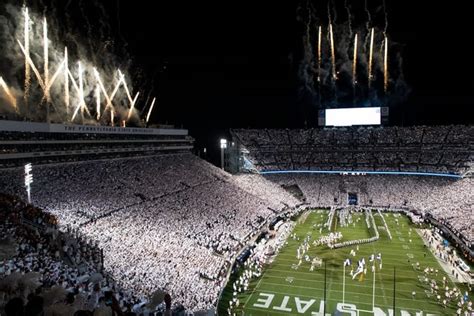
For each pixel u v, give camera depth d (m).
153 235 35.16
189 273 30.61
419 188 71.00
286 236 51.12
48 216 26.86
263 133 90.75
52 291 8.58
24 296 9.56
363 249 45.56
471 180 65.88
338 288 33.97
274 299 31.59
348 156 81.94
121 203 40.31
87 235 29.38
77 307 8.68
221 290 31.77
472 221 47.97
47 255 21.09
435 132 80.88
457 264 39.41
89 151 49.97
